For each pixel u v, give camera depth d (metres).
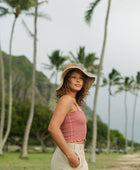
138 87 48.97
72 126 1.92
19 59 170.75
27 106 41.34
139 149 89.69
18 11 20.11
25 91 136.88
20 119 39.81
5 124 36.69
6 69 150.75
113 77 43.38
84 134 1.99
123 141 85.00
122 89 49.34
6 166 12.46
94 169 11.82
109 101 48.66
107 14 17.33
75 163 1.81
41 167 12.24
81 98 2.33
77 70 2.10
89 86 2.30
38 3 20.09
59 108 1.88
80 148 1.93
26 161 16.64
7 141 43.41
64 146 1.79
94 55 24.86
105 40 17.22
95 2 17.06
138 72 47.66
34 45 19.28
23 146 19.25
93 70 27.05
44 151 42.84
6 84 136.25
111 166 13.79
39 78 151.38
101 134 65.25
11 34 21.11
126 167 13.44
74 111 1.96
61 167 1.83
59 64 31.95
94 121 16.81
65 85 2.08
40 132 42.59
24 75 154.12
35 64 19.31
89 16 17.19
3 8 20.31
